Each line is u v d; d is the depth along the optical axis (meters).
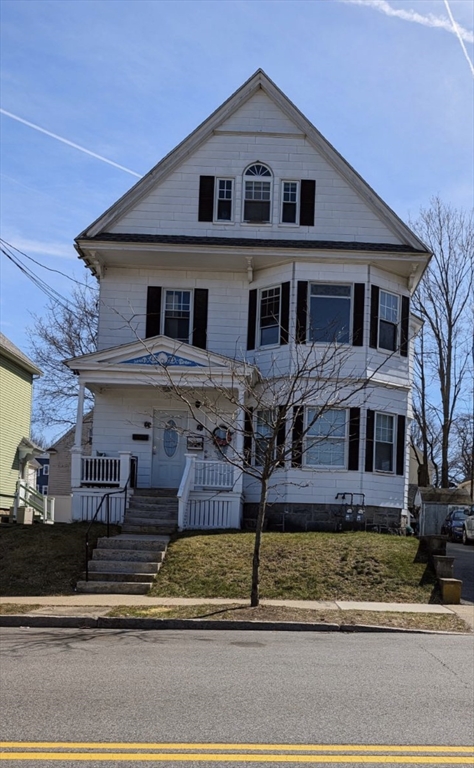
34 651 10.31
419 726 6.94
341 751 6.19
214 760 5.90
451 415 41.28
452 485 56.31
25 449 30.88
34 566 16.66
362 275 22.67
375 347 22.70
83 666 9.24
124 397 23.12
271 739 6.45
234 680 8.55
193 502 20.41
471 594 16.36
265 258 22.67
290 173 23.48
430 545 17.41
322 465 22.17
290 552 17.36
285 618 13.11
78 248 22.64
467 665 9.80
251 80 23.64
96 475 20.72
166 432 23.06
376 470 22.53
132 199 23.31
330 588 15.71
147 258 22.97
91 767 5.71
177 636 11.88
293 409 21.81
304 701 7.69
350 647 11.05
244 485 22.59
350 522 21.81
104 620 12.84
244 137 23.62
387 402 22.89
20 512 27.59
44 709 7.21
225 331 23.33
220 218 23.38
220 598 15.15
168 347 21.12
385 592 15.66
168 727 6.70
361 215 23.30
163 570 16.45
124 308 23.42
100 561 16.52
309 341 22.22
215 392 21.80
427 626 12.98
